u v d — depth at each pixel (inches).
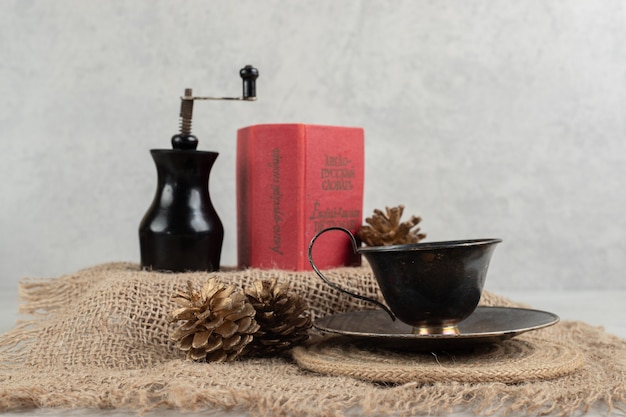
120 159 96.8
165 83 96.3
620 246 100.6
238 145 60.5
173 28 96.0
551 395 37.2
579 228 100.3
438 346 42.1
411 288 42.4
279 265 56.1
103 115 96.3
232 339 44.0
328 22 97.3
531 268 100.5
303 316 48.6
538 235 100.3
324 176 57.1
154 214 54.9
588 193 100.0
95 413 37.7
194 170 55.2
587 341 54.4
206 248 55.1
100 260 97.3
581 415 37.2
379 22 97.6
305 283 52.4
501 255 100.4
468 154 99.1
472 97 98.7
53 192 96.6
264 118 97.5
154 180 97.0
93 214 97.0
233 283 51.2
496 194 99.6
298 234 55.7
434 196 99.3
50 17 94.9
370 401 35.9
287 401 36.2
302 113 97.6
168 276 51.1
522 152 99.4
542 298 89.0
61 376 41.3
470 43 98.2
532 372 39.3
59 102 95.8
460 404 38.9
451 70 98.3
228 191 98.3
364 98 98.1
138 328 48.3
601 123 99.4
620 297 89.8
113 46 95.8
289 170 55.6
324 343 48.2
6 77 95.2
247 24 96.7
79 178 96.7
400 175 99.0
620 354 48.9
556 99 99.0
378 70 98.0
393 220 59.3
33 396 37.8
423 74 98.3
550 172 99.7
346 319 48.6
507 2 98.1
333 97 97.8
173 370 40.5
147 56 96.0
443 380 38.7
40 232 96.7
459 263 41.6
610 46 98.7
